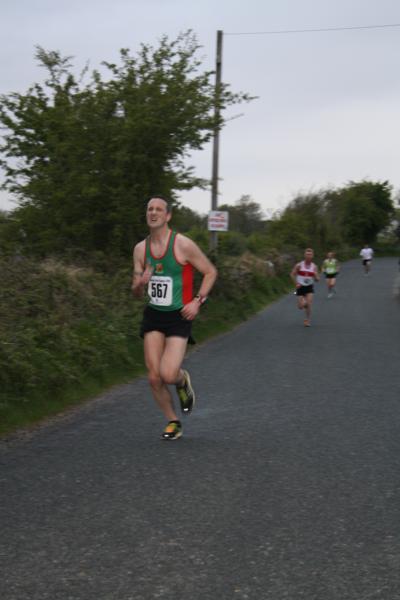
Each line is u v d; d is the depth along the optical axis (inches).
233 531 157.0
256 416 278.5
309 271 657.0
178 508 171.6
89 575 135.1
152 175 594.6
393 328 638.5
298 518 165.0
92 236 597.0
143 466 207.9
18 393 281.9
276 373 388.5
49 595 127.2
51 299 421.7
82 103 598.2
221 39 829.8
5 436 246.5
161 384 237.1
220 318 644.1
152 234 233.8
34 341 335.3
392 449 227.6
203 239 1251.2
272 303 951.6
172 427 242.1
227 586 130.8
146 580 133.0
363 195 3442.4
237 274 868.6
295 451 225.3
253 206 2783.0
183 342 235.8
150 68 607.8
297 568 138.3
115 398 321.1
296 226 2054.6
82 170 583.5
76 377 325.7
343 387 343.9
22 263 449.1
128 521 162.9
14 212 609.3
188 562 140.8
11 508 171.8
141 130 566.3
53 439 242.1
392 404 301.6
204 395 325.1
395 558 143.2
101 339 395.5
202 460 214.5
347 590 129.3
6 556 143.6
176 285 233.6
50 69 624.1
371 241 3548.2
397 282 1082.7
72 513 168.1
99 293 488.4
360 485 189.9
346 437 243.8
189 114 580.1
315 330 625.9
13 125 612.1
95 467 206.8
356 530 157.8
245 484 190.5
